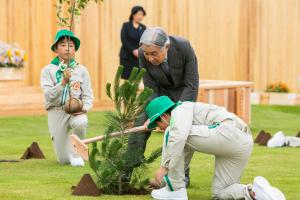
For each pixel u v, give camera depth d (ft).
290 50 65.82
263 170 27.40
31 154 30.19
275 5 64.08
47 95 27.35
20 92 45.91
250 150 20.47
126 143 21.74
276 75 64.75
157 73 22.91
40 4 48.26
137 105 21.49
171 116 20.11
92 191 21.48
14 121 42.86
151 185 21.90
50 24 48.83
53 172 26.25
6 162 28.86
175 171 20.43
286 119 50.80
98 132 39.63
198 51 57.41
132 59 46.75
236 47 60.90
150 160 21.53
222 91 43.47
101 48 51.42
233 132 20.03
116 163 21.39
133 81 21.50
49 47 48.88
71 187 22.63
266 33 63.46
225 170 20.59
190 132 20.07
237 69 61.26
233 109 44.45
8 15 46.73
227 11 59.77
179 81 23.15
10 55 44.83
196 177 25.53
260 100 61.67
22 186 23.25
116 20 52.24
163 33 21.48
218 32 59.06
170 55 22.61
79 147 21.26
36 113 46.57
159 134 39.47
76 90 27.55
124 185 21.79
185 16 56.24
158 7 54.39
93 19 50.72
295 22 66.03
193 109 20.39
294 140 35.47
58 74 27.68
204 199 21.38
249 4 61.82
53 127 27.78
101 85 51.52
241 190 20.12
